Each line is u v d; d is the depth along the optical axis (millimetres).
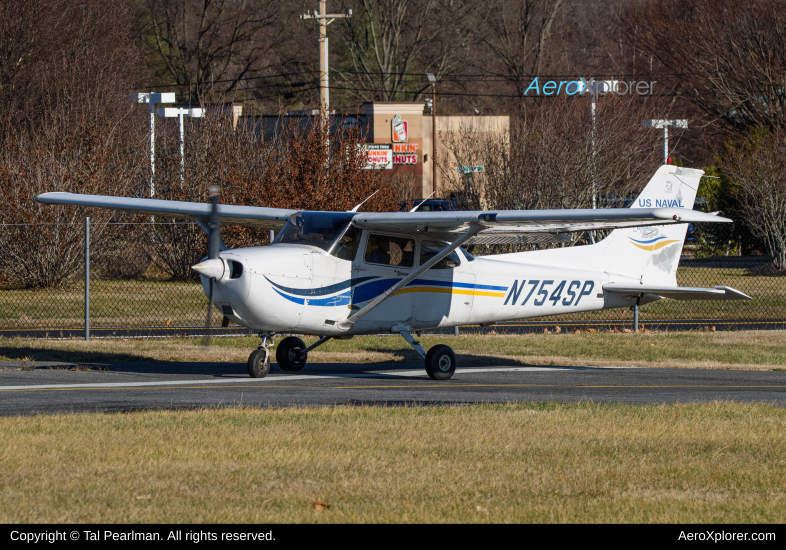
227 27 199750
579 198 81250
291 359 42594
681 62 149125
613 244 48312
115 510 17297
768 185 99562
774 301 77812
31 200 78312
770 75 134000
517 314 45812
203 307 68375
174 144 92750
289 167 77500
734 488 19641
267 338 40062
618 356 50188
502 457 22031
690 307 74875
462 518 17250
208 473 20016
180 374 40625
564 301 47031
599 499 18672
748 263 110375
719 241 123062
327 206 74125
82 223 73938
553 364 47469
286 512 17391
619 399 33781
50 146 84500
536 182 81375
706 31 140875
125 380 38094
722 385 39375
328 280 39062
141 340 52625
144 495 18250
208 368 43250
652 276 49406
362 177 78875
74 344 49750
